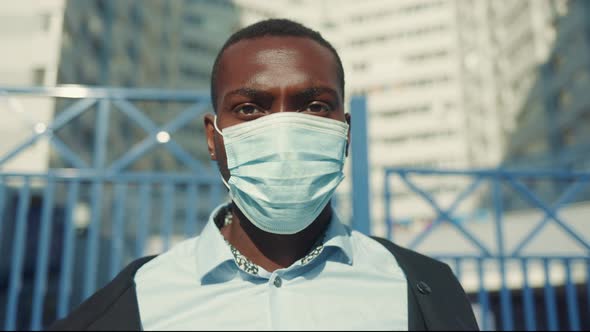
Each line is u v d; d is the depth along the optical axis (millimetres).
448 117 57281
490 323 3268
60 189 10320
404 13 61969
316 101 1275
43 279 2934
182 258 1281
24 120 3197
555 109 40000
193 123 43656
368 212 3064
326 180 1301
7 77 23797
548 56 40750
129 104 3268
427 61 60031
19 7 24359
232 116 1297
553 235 5098
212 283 1185
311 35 1309
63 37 24812
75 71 26469
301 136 1257
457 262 3268
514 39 46688
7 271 8891
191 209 3070
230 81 1271
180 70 49625
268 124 1252
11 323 2826
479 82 56250
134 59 34750
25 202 3047
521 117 45719
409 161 57312
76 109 3236
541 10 42062
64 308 2895
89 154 25344
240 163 1274
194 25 52406
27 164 18031
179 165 40656
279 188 1225
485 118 54781
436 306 1139
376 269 1234
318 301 1136
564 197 3443
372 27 62719
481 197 42562
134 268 1227
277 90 1234
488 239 7074
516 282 6902
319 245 1273
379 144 58906
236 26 55281
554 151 39406
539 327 6852
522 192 3469
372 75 61438
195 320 1110
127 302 1134
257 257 1264
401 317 1127
